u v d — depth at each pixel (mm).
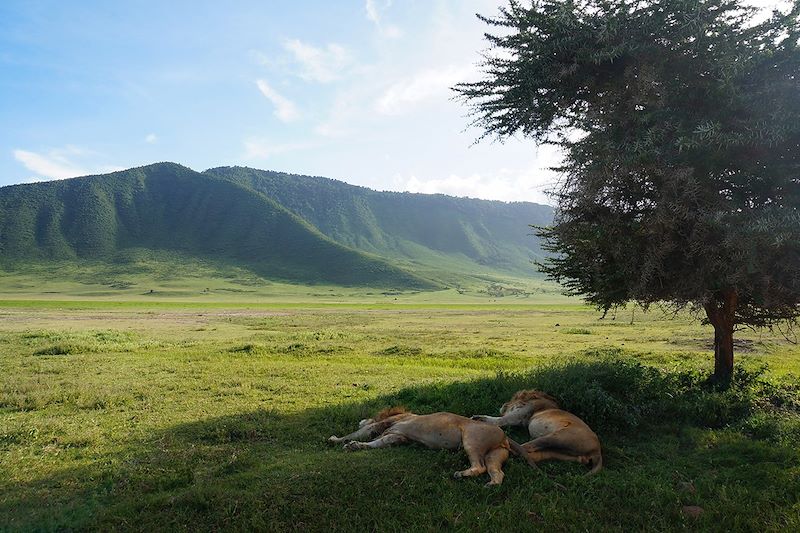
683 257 9641
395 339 25734
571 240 10328
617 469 6969
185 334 28703
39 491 6113
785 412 9148
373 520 5438
